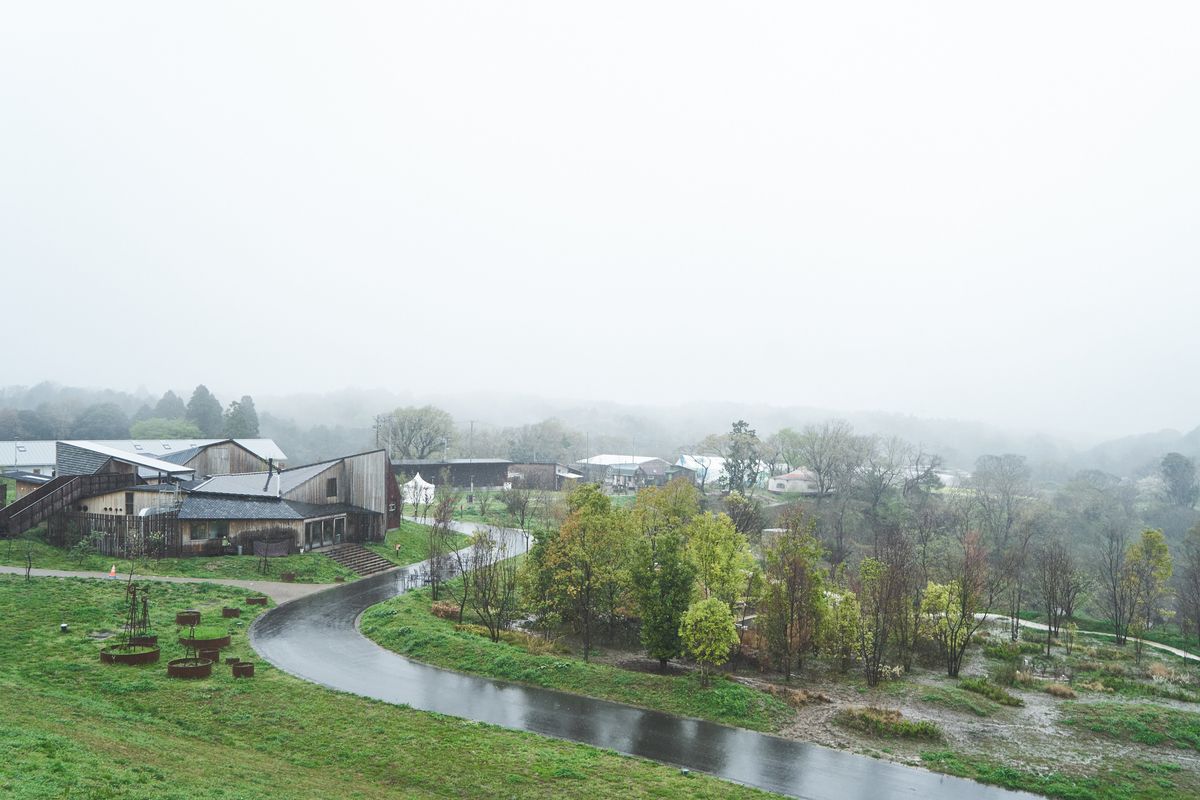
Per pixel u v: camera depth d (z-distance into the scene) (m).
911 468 137.62
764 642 47.09
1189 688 47.41
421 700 35.31
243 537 64.19
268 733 29.73
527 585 51.94
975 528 100.44
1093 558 99.50
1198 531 100.38
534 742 30.84
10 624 39.97
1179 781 30.58
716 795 26.91
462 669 40.44
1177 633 70.56
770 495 136.25
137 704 31.27
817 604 45.72
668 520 66.12
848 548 97.31
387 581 62.72
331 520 72.31
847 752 32.34
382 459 77.31
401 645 43.69
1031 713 38.75
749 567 49.28
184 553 61.72
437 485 138.00
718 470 161.75
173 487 65.06
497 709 34.84
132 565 54.38
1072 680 48.34
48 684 32.28
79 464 71.69
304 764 27.06
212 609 48.75
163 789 21.05
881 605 47.41
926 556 87.19
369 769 27.22
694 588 48.19
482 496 125.38
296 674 37.41
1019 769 31.20
